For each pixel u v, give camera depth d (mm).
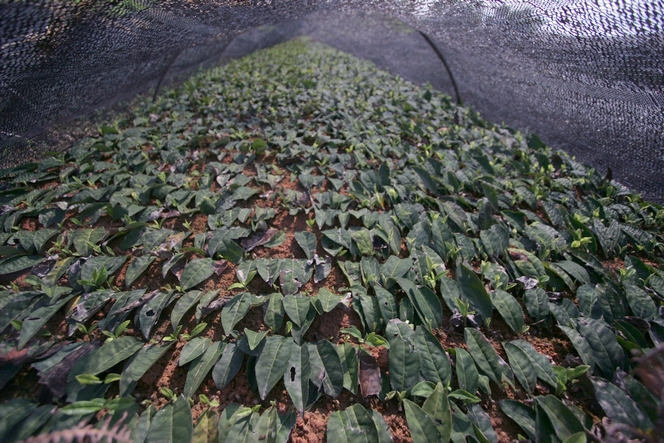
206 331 2223
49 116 3709
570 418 1738
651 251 2855
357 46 8180
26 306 2242
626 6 2684
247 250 2760
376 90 6031
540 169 3844
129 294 2330
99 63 3680
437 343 2053
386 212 3146
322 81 6398
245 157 3971
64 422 1679
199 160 3916
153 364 2041
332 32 8258
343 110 5094
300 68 7137
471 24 4223
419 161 3951
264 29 7398
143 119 4684
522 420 1792
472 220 3082
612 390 1842
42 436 1549
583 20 3070
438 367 1963
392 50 7043
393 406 1876
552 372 1966
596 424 1795
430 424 1693
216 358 1998
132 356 2004
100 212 3062
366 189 3469
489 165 3838
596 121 3824
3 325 2125
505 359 2131
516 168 3910
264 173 3625
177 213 3084
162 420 1731
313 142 4398
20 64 2840
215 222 2994
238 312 2225
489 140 4473
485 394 1944
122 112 4922
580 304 2373
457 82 5797
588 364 2021
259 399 1900
